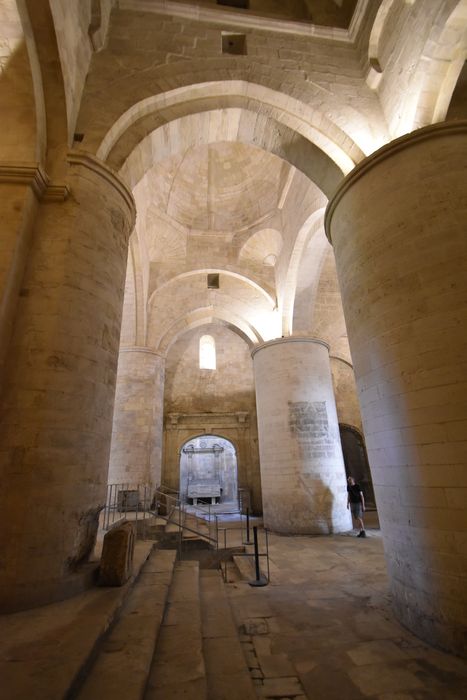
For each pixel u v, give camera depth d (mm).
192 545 8688
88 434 4395
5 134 5004
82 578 3920
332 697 2965
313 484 11016
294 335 12711
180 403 19578
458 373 4070
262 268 14555
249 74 6812
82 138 5699
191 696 2459
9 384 4094
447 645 3609
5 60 4840
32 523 3701
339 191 5980
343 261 5934
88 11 6297
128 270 12680
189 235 14664
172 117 6762
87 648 2619
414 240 4805
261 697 2975
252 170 13805
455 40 5250
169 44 6938
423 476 4125
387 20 6711
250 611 4820
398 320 4703
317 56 7316
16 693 2020
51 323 4414
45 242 4785
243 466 18781
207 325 19672
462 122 5082
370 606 4840
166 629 3598
